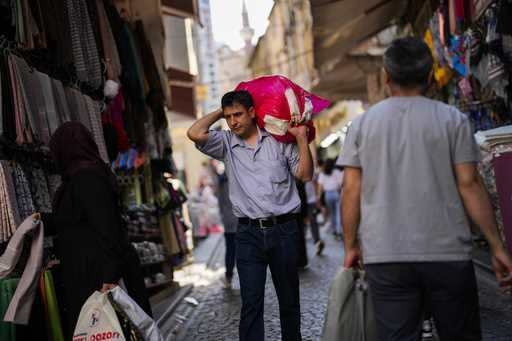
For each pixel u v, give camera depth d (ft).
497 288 22.81
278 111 14.62
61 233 13.51
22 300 13.53
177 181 40.50
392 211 9.70
